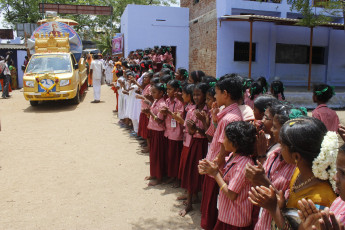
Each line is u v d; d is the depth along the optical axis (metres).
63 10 20.83
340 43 14.55
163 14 16.19
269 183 2.00
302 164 1.74
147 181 4.81
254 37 13.09
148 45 16.28
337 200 1.59
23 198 4.21
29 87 10.58
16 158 5.87
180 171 4.14
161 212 3.87
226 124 2.78
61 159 5.82
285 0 13.23
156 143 4.63
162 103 4.62
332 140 1.57
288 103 2.55
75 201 4.13
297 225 1.68
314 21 9.02
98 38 29.19
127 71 7.81
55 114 10.11
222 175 2.69
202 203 3.26
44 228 3.47
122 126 8.44
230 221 2.56
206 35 13.85
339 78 14.82
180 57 16.53
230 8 12.41
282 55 14.15
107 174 5.08
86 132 7.82
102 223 3.59
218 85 2.89
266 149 2.57
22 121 9.13
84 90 14.92
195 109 3.86
